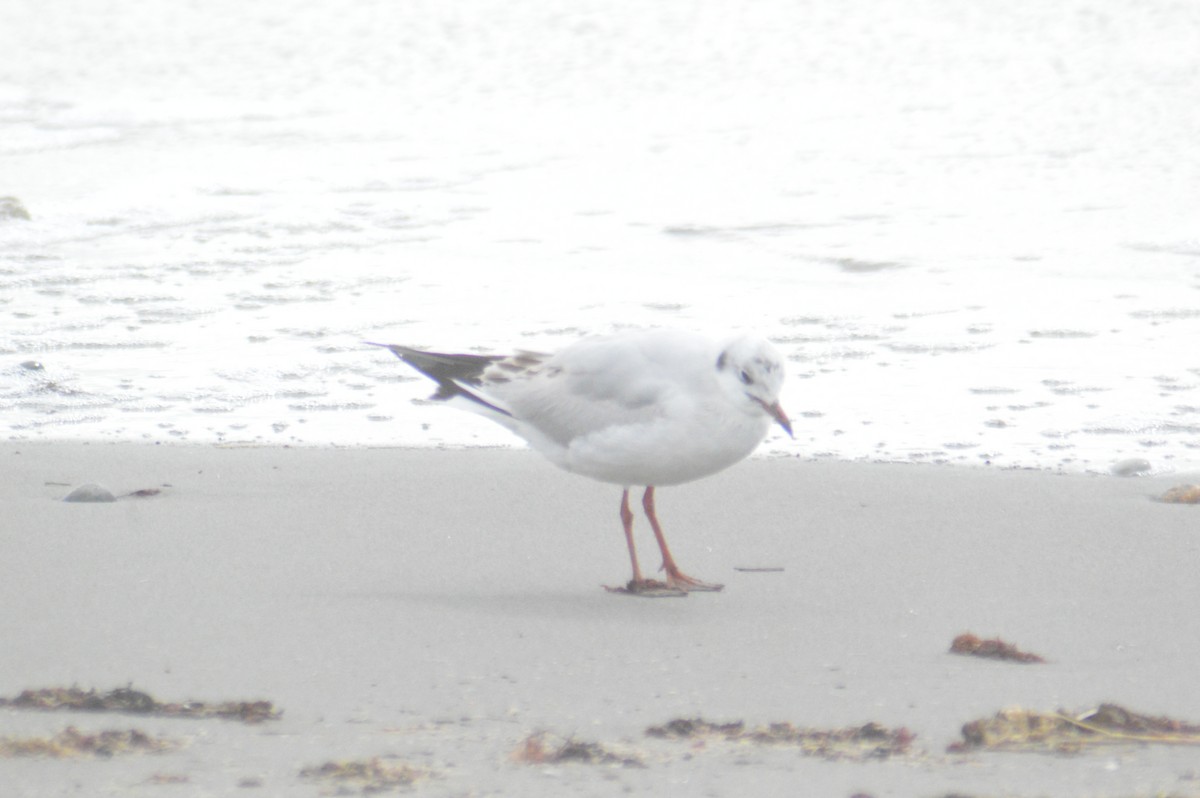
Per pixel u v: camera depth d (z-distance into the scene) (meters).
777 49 32.53
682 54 32.47
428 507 10.94
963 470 11.94
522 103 29.67
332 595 8.88
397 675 7.43
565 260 19.33
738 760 6.21
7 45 35.22
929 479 11.68
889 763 6.21
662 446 9.20
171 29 36.25
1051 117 26.81
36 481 11.48
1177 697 7.20
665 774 6.03
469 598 8.91
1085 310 16.66
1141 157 23.91
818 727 6.73
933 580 9.38
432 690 7.20
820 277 18.34
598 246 20.00
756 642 8.14
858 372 14.78
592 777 5.97
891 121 27.16
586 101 29.61
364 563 9.62
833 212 21.50
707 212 21.70
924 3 35.00
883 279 18.19
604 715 6.87
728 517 10.84
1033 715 6.67
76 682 7.24
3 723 6.55
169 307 17.33
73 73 33.09
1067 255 18.89
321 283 18.33
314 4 37.41
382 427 13.27
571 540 10.29
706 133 26.88
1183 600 8.89
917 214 21.19
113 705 6.81
